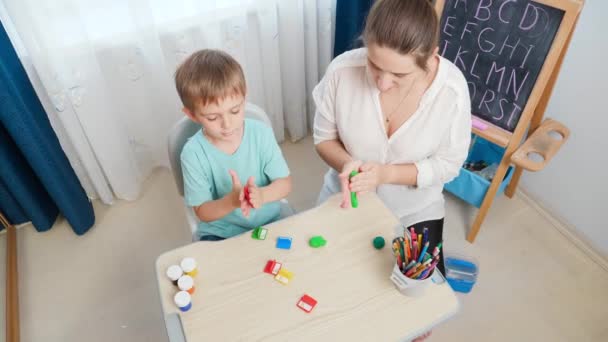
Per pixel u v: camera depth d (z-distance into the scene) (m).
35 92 1.46
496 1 1.33
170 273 0.85
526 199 1.89
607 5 1.40
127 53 1.56
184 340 0.79
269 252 0.92
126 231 1.79
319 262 0.90
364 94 1.10
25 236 1.77
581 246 1.73
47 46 1.33
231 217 1.11
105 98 1.57
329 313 0.82
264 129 1.06
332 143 1.26
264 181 1.13
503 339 1.47
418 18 0.84
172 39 1.58
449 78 1.05
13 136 1.35
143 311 1.54
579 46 1.52
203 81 0.89
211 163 1.03
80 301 1.57
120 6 1.44
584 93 1.56
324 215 0.99
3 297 1.56
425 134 1.12
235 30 1.65
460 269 1.62
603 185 1.60
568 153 1.69
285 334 0.79
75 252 1.72
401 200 1.23
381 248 0.93
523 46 1.32
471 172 1.64
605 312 1.54
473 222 1.77
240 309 0.82
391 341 0.78
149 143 1.88
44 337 1.47
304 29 1.82
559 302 1.56
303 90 2.01
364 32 0.93
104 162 1.70
